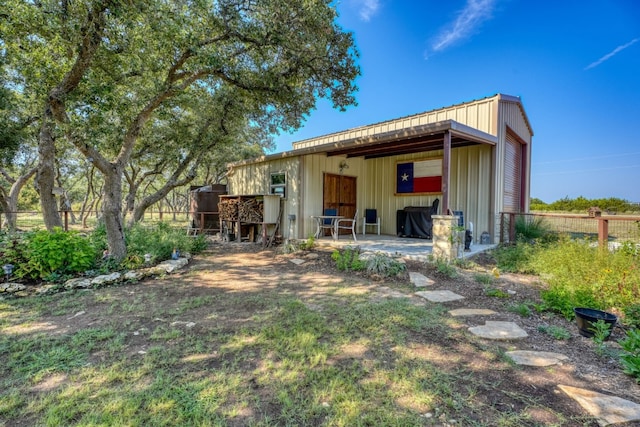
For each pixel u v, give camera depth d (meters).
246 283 4.60
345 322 3.04
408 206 8.85
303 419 1.68
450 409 1.76
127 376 2.08
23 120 8.58
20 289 4.03
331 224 8.55
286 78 6.98
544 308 3.33
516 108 8.24
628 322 2.94
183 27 5.06
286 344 2.56
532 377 2.09
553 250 4.93
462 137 6.17
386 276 4.84
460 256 5.53
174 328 2.91
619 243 4.75
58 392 1.89
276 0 5.47
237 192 10.52
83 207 18.53
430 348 2.51
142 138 10.30
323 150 7.52
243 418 1.68
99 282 4.39
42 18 4.14
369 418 1.68
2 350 2.43
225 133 10.45
